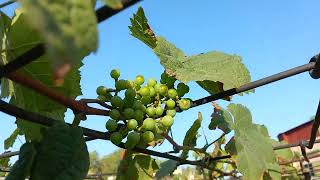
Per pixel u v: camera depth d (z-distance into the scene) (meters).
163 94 0.22
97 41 0.07
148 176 0.29
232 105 0.33
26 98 0.17
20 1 0.06
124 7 0.10
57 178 0.13
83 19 0.07
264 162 0.33
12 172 0.13
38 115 0.14
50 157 0.13
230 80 0.24
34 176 0.13
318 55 0.22
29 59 0.11
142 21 0.23
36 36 0.15
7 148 0.30
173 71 0.23
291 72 0.22
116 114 0.19
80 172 0.14
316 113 0.29
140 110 0.20
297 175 0.52
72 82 0.17
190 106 0.23
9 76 0.12
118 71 0.20
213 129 0.32
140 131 0.21
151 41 0.24
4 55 0.15
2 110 0.14
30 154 0.13
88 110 0.17
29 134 0.19
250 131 0.34
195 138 0.34
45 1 0.06
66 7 0.06
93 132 0.19
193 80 0.23
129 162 0.29
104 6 0.10
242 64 0.25
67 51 0.06
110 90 0.20
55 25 0.06
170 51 0.24
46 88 0.13
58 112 0.20
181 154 0.35
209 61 0.25
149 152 0.23
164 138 0.26
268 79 0.23
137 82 0.22
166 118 0.22
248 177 0.32
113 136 0.19
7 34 0.15
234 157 0.32
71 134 0.14
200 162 0.35
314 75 0.22
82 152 0.14
